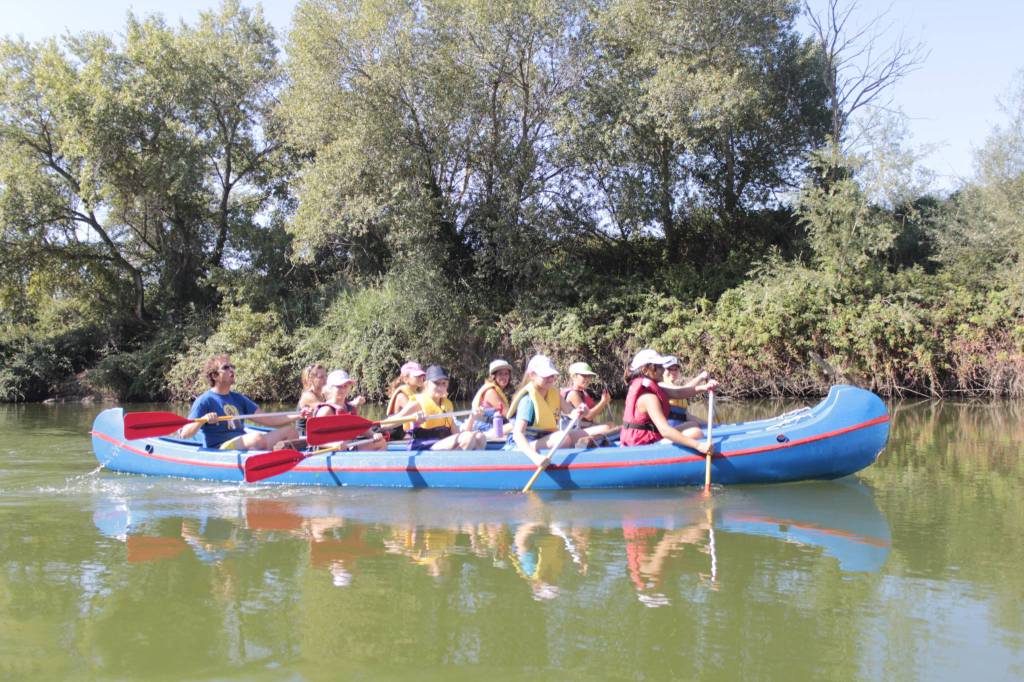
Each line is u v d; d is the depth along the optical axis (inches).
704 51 702.5
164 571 175.0
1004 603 152.3
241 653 132.7
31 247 839.7
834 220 659.4
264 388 753.0
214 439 293.4
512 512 229.3
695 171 817.5
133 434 280.7
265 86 896.9
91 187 791.1
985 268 661.9
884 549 187.9
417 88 703.7
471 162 757.3
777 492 251.9
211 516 227.6
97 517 227.8
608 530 207.8
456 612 149.5
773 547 190.4
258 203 950.4
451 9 693.9
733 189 810.8
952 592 158.4
